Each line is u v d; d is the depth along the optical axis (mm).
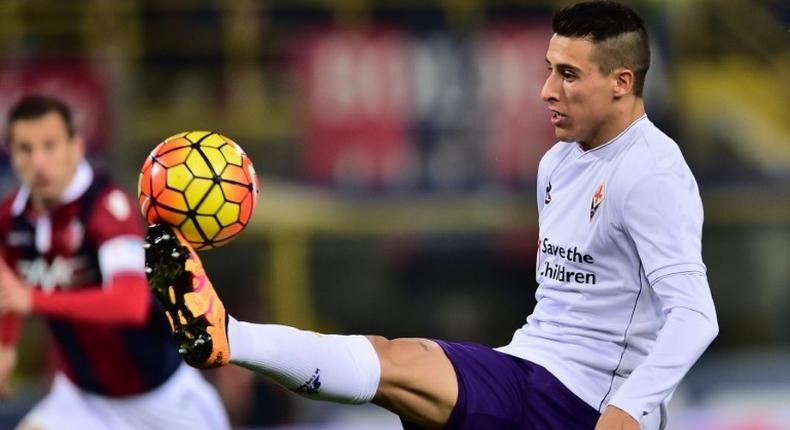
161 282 13703
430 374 14977
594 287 15055
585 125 14859
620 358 15055
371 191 48625
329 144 48781
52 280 25250
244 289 48625
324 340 14617
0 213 25406
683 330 13797
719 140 50969
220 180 14180
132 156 47406
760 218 50906
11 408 38719
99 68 45375
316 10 50031
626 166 14641
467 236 49656
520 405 15180
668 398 15828
